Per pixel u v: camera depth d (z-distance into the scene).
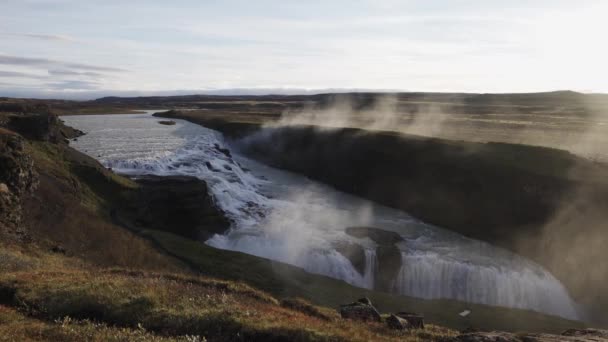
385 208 59.22
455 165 56.19
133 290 16.53
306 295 30.36
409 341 14.77
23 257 21.28
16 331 11.59
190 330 13.80
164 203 44.25
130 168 55.31
